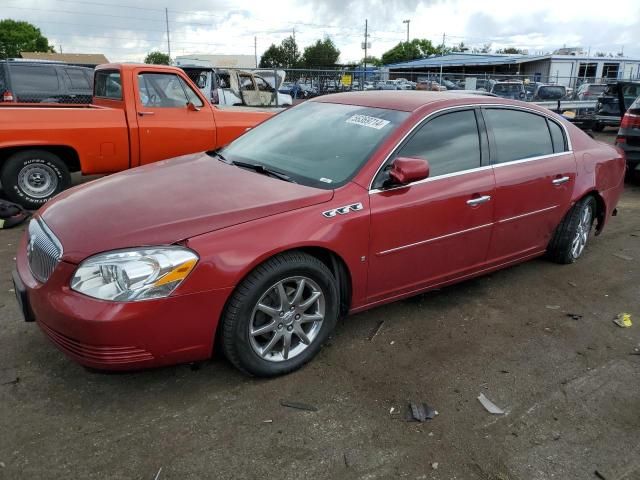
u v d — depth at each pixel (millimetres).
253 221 2850
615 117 17344
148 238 2646
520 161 4168
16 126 6020
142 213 2861
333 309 3229
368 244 3264
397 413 2828
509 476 2434
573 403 2973
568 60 42406
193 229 2725
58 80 10117
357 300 3387
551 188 4379
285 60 80875
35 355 3242
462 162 3770
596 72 43562
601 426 2791
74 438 2572
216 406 2832
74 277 2594
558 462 2527
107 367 2604
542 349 3535
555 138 4574
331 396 2945
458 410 2871
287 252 2951
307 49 80438
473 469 2465
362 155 3410
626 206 7652
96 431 2623
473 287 4469
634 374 3281
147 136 6793
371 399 2934
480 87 23469
